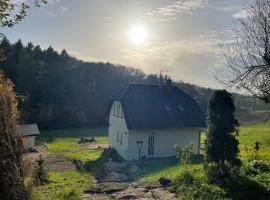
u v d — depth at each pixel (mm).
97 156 39625
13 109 9008
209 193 15680
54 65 91938
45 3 10891
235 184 16391
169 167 28484
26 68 78750
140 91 39281
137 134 36156
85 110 82875
